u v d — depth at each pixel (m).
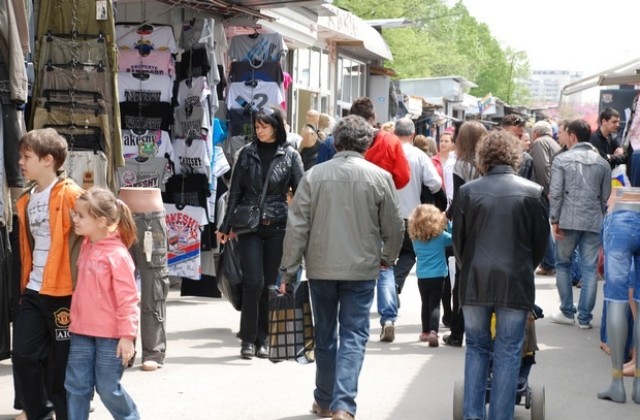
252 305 8.32
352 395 6.11
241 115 12.31
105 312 5.30
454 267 9.20
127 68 10.88
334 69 22.14
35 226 5.63
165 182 11.06
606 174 10.26
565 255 10.57
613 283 7.32
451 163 12.20
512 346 5.85
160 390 7.28
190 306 11.23
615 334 7.29
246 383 7.56
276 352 6.57
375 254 6.30
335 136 6.42
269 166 8.20
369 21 29.28
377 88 25.84
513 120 9.82
